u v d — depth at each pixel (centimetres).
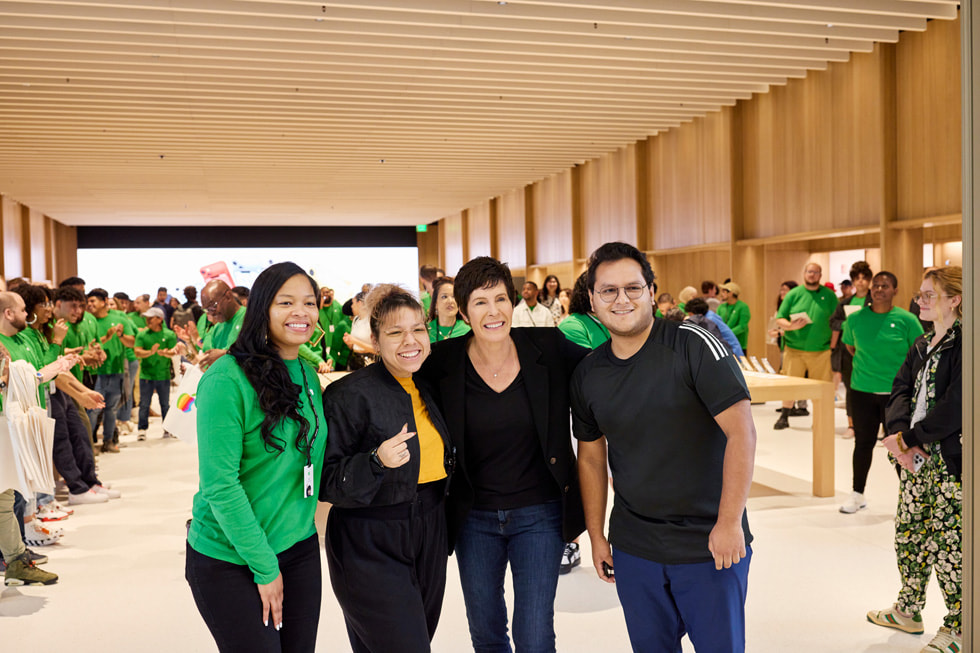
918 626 317
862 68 798
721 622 199
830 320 725
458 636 326
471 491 223
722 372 190
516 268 1688
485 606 229
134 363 877
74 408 574
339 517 212
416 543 212
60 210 1773
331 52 735
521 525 224
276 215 1969
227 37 686
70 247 2145
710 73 835
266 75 805
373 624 208
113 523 511
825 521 472
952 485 281
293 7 641
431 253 2367
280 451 189
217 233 2231
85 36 688
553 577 226
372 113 960
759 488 552
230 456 183
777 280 1005
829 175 849
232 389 184
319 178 1423
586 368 212
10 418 371
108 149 1134
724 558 190
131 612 357
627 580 209
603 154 1294
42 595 380
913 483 305
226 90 845
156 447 784
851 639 312
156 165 1260
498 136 1116
